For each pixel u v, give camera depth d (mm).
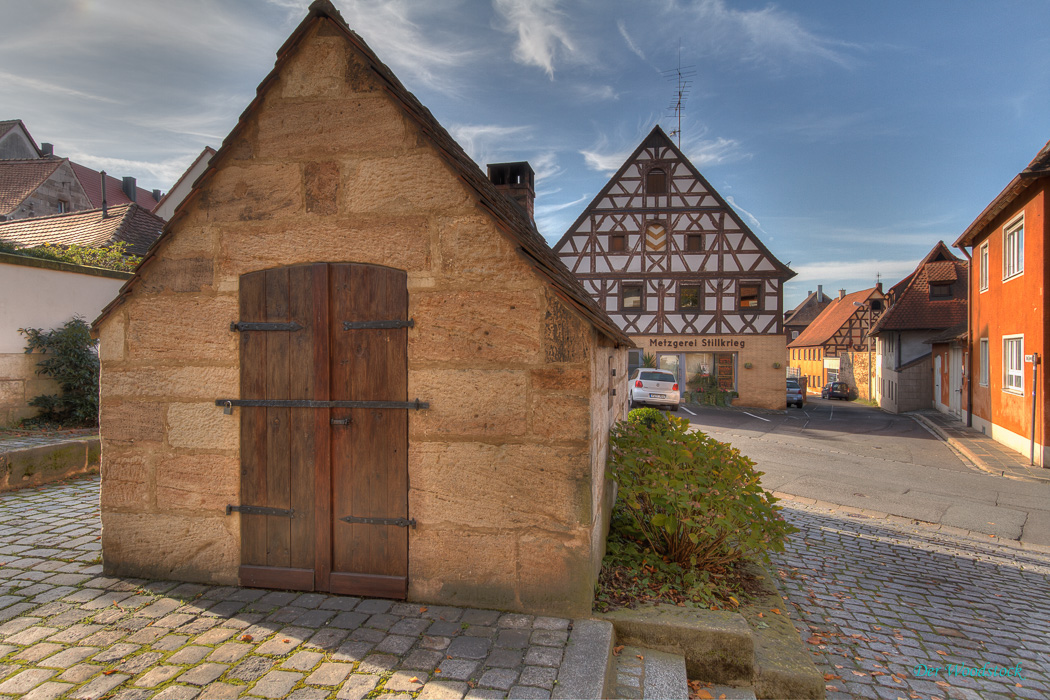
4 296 9055
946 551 6504
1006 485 9977
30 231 18141
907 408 25078
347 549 3584
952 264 26922
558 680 2658
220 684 2592
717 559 4391
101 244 15922
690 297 24828
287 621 3219
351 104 3580
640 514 4570
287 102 3645
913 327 25844
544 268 3322
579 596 3318
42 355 9555
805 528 7062
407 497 3502
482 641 3018
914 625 4559
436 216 3475
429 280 3479
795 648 3498
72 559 4133
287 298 3646
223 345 3721
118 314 3826
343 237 3588
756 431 16812
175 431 3770
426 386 3475
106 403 3840
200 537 3746
